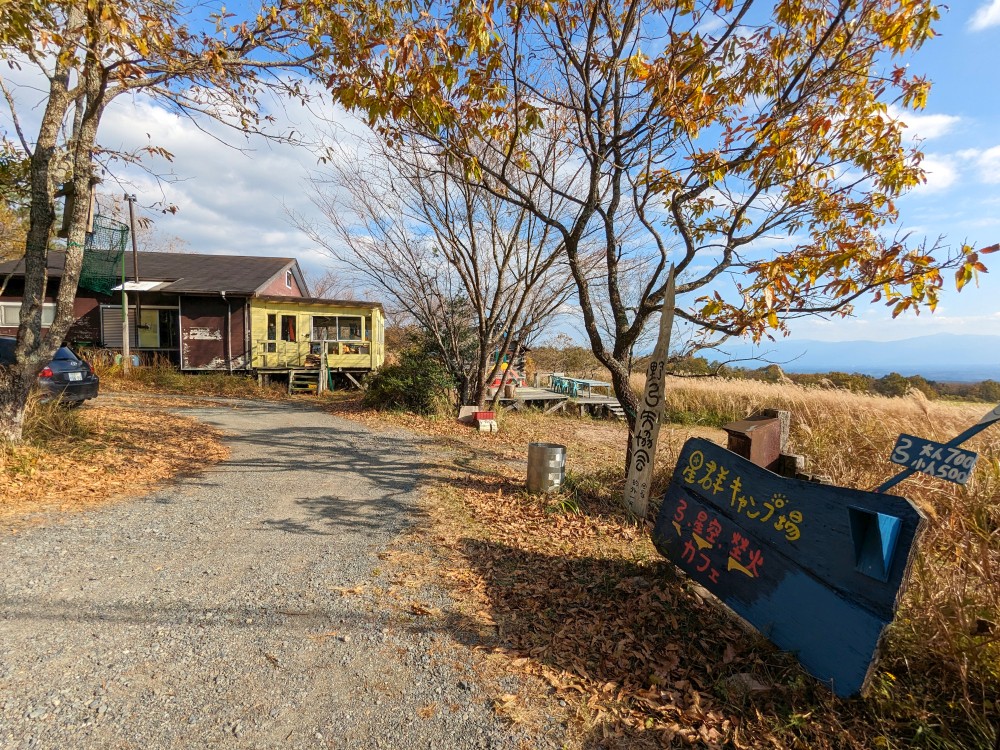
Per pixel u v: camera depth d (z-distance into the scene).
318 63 5.77
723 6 4.43
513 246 11.05
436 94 4.54
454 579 3.87
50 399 7.95
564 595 3.66
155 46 5.25
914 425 7.55
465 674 2.74
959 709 2.44
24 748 2.08
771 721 2.41
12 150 7.96
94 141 6.35
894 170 5.07
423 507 5.63
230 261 21.58
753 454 4.77
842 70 4.62
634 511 5.28
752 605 2.94
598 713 2.48
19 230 11.73
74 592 3.37
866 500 2.48
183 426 9.39
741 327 4.67
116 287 16.53
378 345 19.48
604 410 16.45
